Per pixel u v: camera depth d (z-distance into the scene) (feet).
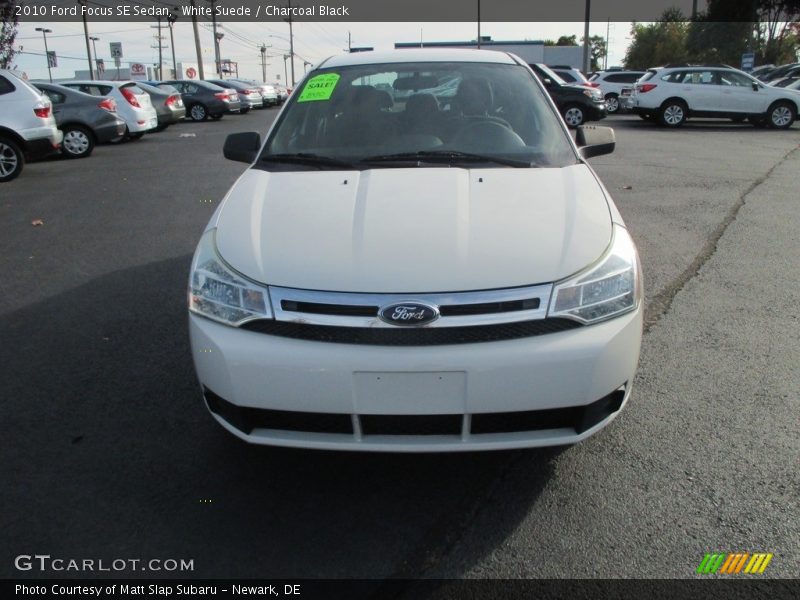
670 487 8.46
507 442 7.55
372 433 7.61
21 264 18.28
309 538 7.73
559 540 7.61
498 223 8.38
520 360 7.27
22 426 10.08
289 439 7.70
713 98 58.65
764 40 122.01
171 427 10.04
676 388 10.94
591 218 8.62
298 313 7.51
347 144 11.24
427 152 10.80
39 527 7.92
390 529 7.86
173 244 20.13
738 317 13.89
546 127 11.49
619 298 7.84
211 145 48.55
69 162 39.93
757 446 9.29
